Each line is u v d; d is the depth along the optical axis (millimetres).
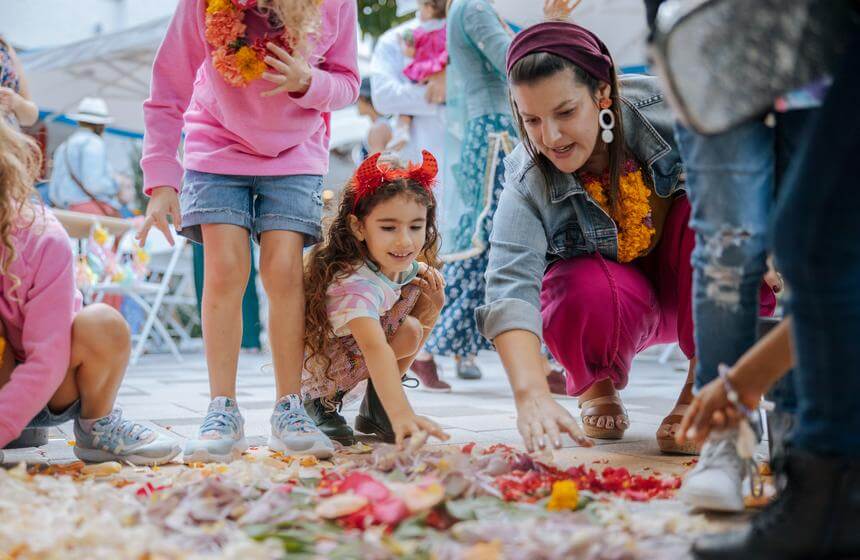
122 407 3270
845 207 1061
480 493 1521
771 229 1131
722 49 1107
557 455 2135
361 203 2219
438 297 2463
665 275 2340
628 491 1622
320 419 2410
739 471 1548
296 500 1501
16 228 1867
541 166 2146
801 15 1087
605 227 2209
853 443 1105
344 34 2361
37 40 10266
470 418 2885
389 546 1230
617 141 2123
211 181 2203
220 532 1310
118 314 1963
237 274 2209
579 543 1175
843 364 1093
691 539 1318
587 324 2205
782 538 1166
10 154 1826
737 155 1564
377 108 4289
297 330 2234
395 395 2012
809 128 1114
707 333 1647
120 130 7668
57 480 1700
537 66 1954
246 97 2176
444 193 3727
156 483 1727
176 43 2287
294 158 2252
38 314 1864
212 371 2211
